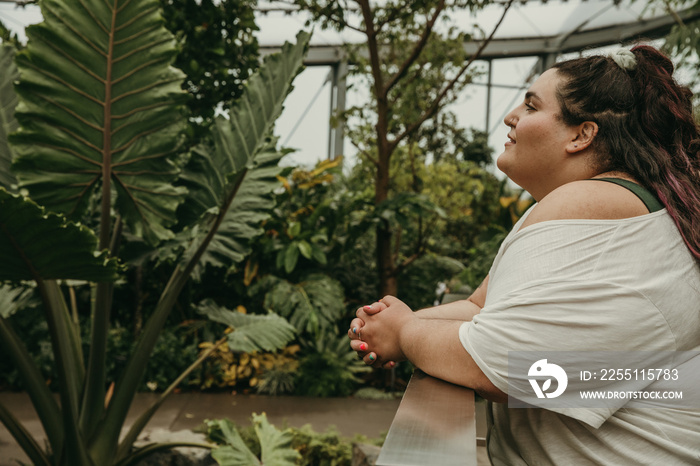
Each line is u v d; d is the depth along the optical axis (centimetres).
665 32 1248
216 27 475
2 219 160
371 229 744
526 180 90
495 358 71
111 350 535
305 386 563
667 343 71
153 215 233
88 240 172
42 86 199
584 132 84
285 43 261
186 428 440
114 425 254
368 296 676
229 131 270
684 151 84
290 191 627
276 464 267
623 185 78
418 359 81
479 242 903
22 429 249
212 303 327
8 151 251
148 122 214
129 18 197
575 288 70
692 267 75
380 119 547
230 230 259
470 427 60
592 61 88
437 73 592
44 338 535
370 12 507
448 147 976
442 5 494
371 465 306
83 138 210
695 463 72
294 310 588
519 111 91
